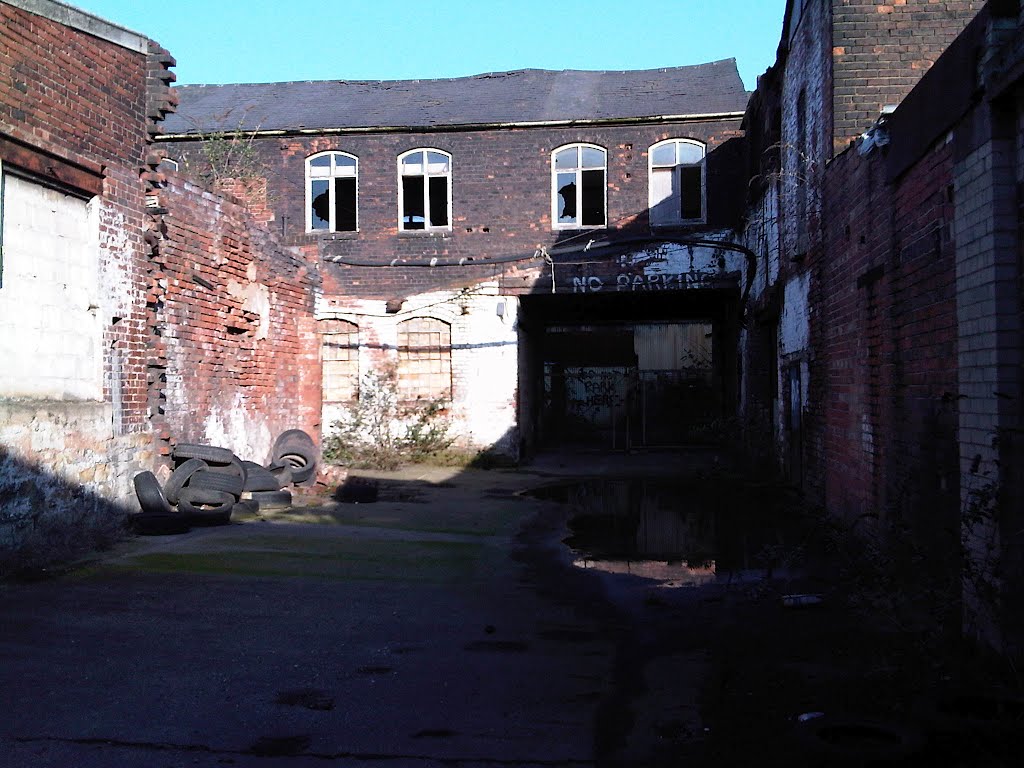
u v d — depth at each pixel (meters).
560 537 10.60
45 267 8.38
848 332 9.62
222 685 4.83
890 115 7.62
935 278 6.39
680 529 11.27
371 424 19.62
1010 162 5.02
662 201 19.92
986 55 5.10
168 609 6.39
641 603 7.11
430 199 20.52
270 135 20.42
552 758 3.96
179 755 3.89
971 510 4.95
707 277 19.36
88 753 3.88
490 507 13.05
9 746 3.92
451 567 8.40
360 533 10.11
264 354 14.16
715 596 7.35
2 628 5.73
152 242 10.14
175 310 11.13
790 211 13.69
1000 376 4.96
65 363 8.65
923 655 5.20
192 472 10.52
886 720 3.83
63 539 8.02
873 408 8.44
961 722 3.68
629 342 30.06
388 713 4.48
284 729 4.23
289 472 13.91
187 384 11.48
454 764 3.88
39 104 8.16
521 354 20.70
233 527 10.09
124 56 9.63
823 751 3.51
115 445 9.32
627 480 17.19
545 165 20.00
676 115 19.47
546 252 19.64
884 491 8.00
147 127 10.09
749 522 11.79
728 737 4.20
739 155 19.56
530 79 23.23
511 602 7.09
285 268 15.09
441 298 20.14
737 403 20.55
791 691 4.84
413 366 20.34
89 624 5.91
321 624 6.18
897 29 10.09
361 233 20.38
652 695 4.82
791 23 13.22
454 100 21.95
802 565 8.68
